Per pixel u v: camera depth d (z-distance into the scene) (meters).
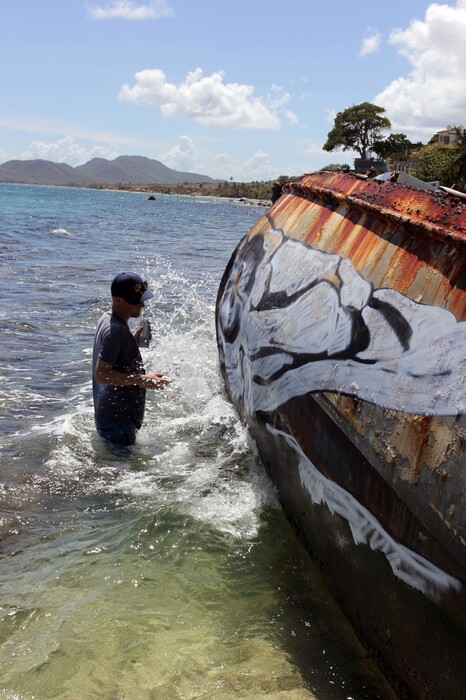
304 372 3.40
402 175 3.72
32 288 11.51
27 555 3.50
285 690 2.60
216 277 13.92
